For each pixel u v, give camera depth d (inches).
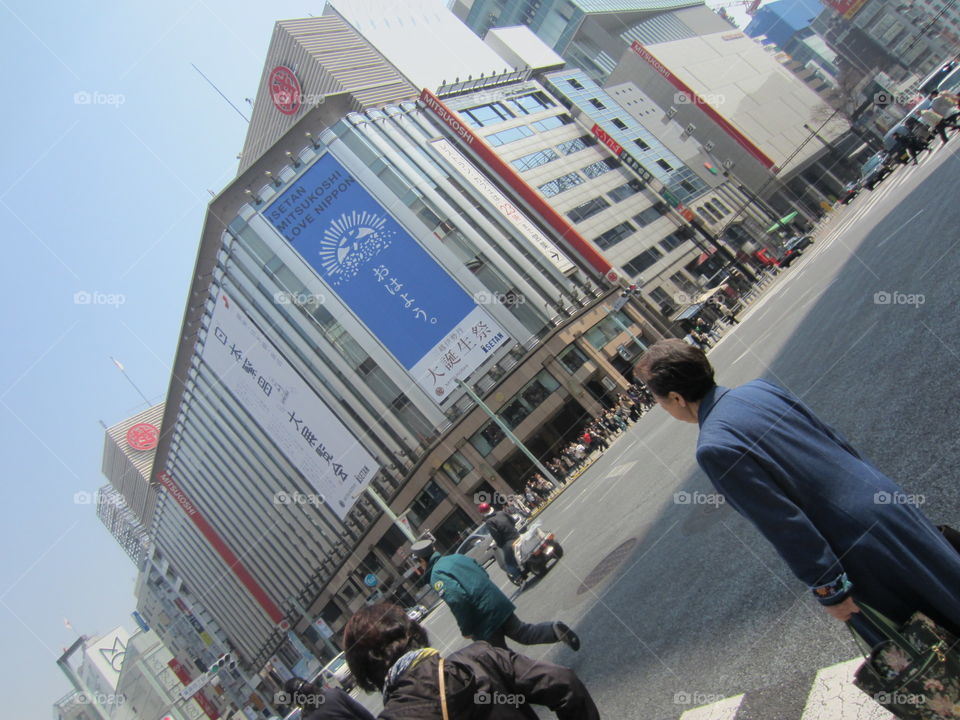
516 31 2883.9
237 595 3257.9
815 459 78.1
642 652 179.5
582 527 494.6
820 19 5246.1
